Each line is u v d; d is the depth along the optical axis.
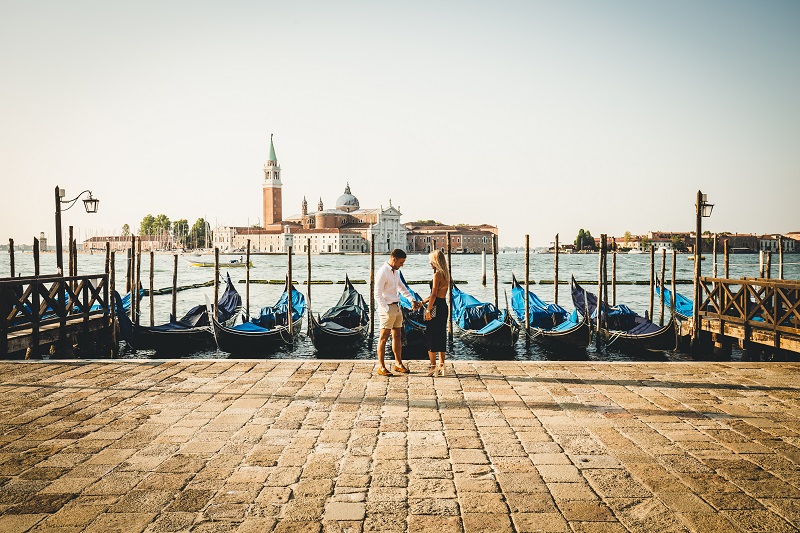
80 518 4.00
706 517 3.98
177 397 7.22
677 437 5.63
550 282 52.03
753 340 13.98
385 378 8.27
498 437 5.64
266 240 163.50
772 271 68.19
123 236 187.50
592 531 3.79
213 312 17.39
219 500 4.26
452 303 19.23
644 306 34.03
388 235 165.00
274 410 6.63
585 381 8.03
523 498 4.27
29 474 4.76
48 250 182.88
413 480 4.60
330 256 146.25
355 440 5.57
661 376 8.31
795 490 4.41
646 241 155.75
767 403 6.87
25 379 8.23
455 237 177.75
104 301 16.09
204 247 187.75
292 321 18.67
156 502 4.23
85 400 7.09
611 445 5.41
